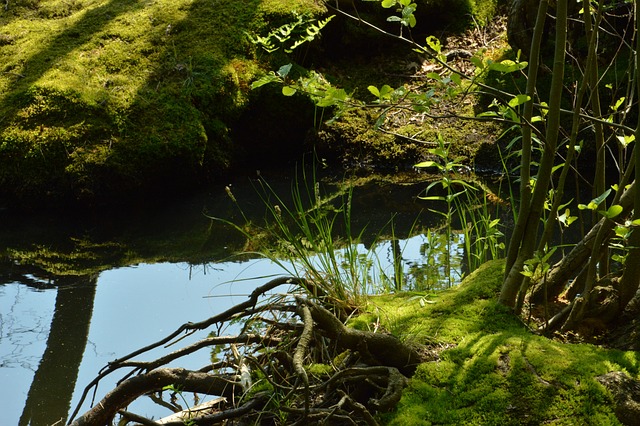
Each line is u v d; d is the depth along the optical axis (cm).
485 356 262
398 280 398
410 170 693
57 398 351
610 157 642
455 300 306
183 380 279
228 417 258
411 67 800
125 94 685
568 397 243
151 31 757
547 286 309
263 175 702
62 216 619
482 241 487
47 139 641
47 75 695
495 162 672
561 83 269
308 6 782
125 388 276
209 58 727
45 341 407
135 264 521
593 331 291
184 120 675
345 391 261
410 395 251
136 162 645
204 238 567
